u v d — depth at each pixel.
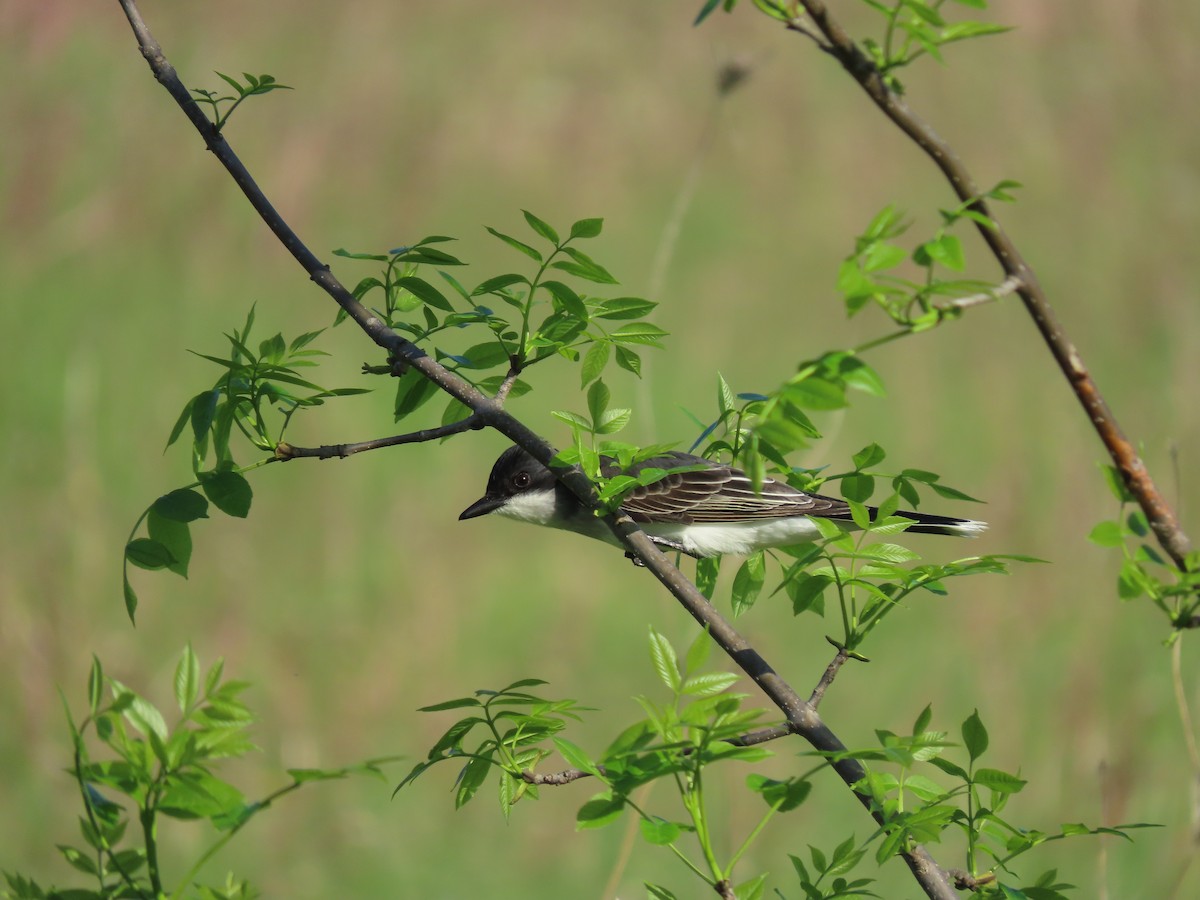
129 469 13.85
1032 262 18.97
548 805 11.00
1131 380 16.17
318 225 19.50
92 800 4.15
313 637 12.09
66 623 11.48
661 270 9.49
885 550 4.86
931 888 4.45
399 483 14.25
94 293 17.62
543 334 5.56
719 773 10.47
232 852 10.38
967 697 11.43
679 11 24.77
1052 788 10.30
